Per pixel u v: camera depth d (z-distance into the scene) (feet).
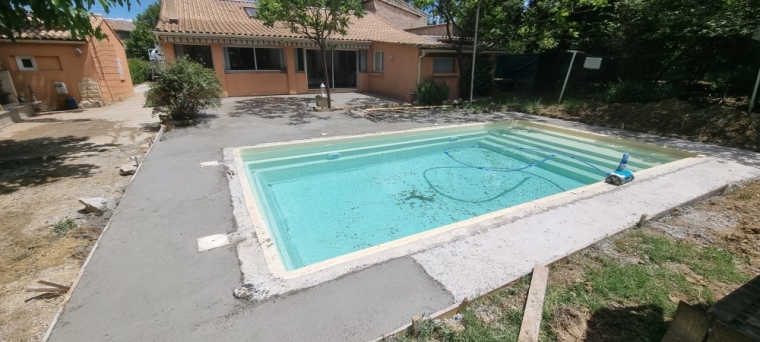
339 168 23.38
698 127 27.71
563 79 47.62
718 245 11.41
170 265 9.71
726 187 16.24
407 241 11.11
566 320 7.87
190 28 40.96
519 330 7.52
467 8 41.39
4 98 35.96
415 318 7.53
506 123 34.83
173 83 27.89
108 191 16.29
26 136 26.94
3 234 12.26
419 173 23.00
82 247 11.43
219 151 21.17
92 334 7.32
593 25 42.55
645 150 25.72
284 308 8.11
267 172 21.81
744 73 30.76
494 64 51.26
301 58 50.26
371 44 53.01
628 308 8.32
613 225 12.46
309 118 33.19
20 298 9.08
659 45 35.91
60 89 38.91
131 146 24.27
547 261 10.07
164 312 7.96
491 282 9.11
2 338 7.75
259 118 32.58
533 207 13.79
